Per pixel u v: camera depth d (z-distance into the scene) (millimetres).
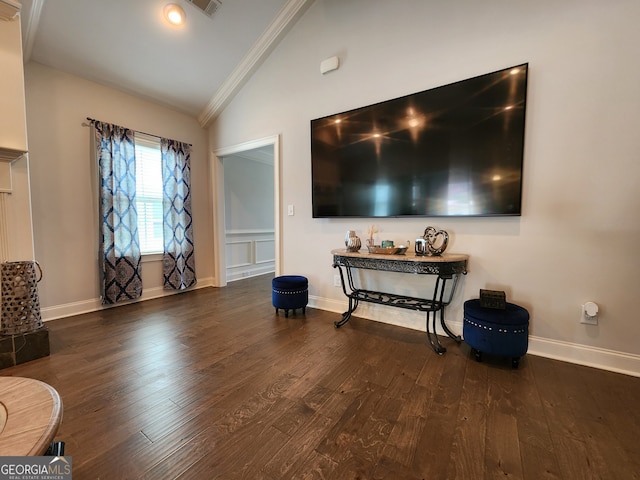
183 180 3875
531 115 1984
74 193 2973
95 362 1987
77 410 1474
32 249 2197
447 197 2271
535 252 2045
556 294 1994
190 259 4004
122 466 1128
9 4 1951
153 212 3699
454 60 2246
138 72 3184
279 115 3363
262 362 1990
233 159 4859
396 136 2471
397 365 1939
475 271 2271
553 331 2018
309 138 3125
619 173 1778
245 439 1274
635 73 1706
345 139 2760
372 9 2611
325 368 1904
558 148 1923
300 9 2990
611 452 1193
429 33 2342
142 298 3572
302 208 3252
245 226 5121
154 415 1437
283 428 1343
